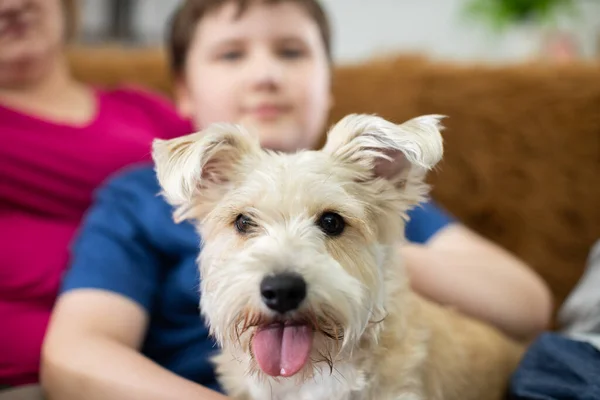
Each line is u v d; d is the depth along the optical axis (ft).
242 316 3.12
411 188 3.68
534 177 6.29
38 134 5.09
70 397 3.51
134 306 4.07
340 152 3.63
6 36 5.26
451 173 6.49
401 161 3.61
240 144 3.71
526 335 4.81
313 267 3.07
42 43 5.49
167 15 12.48
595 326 4.28
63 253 4.78
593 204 6.15
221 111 4.98
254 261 3.11
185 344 4.23
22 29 5.32
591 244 6.15
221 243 3.53
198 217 3.83
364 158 3.64
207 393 3.34
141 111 6.32
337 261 3.29
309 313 3.03
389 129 3.18
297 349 3.09
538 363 3.85
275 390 3.59
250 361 3.34
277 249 3.15
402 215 3.74
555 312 6.08
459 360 3.96
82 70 7.45
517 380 3.85
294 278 2.99
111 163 5.29
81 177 5.12
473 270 4.61
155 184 4.64
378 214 3.65
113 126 5.69
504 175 6.38
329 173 3.52
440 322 4.09
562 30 11.94
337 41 13.08
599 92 6.14
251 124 4.73
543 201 6.26
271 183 3.46
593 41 12.37
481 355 4.15
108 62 7.59
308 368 3.29
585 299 4.47
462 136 6.49
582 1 12.37
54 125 5.23
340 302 3.07
